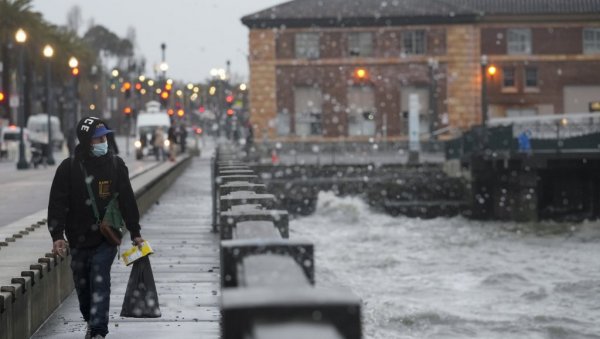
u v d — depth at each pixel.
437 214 95.31
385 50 147.00
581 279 44.97
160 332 19.48
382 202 99.69
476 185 94.81
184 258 32.19
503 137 84.75
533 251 61.78
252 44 147.38
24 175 88.38
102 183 17.09
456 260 55.31
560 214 85.38
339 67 147.38
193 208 54.34
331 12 146.62
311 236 71.31
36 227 30.86
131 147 181.50
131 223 17.33
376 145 146.25
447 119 146.62
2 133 145.12
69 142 119.94
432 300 37.09
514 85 147.88
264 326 6.08
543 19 146.75
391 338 28.45
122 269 29.70
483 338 29.39
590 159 78.62
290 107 147.75
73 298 24.50
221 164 52.19
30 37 150.38
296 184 99.94
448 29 146.50
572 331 30.47
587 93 148.00
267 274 8.27
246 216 16.33
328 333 5.93
